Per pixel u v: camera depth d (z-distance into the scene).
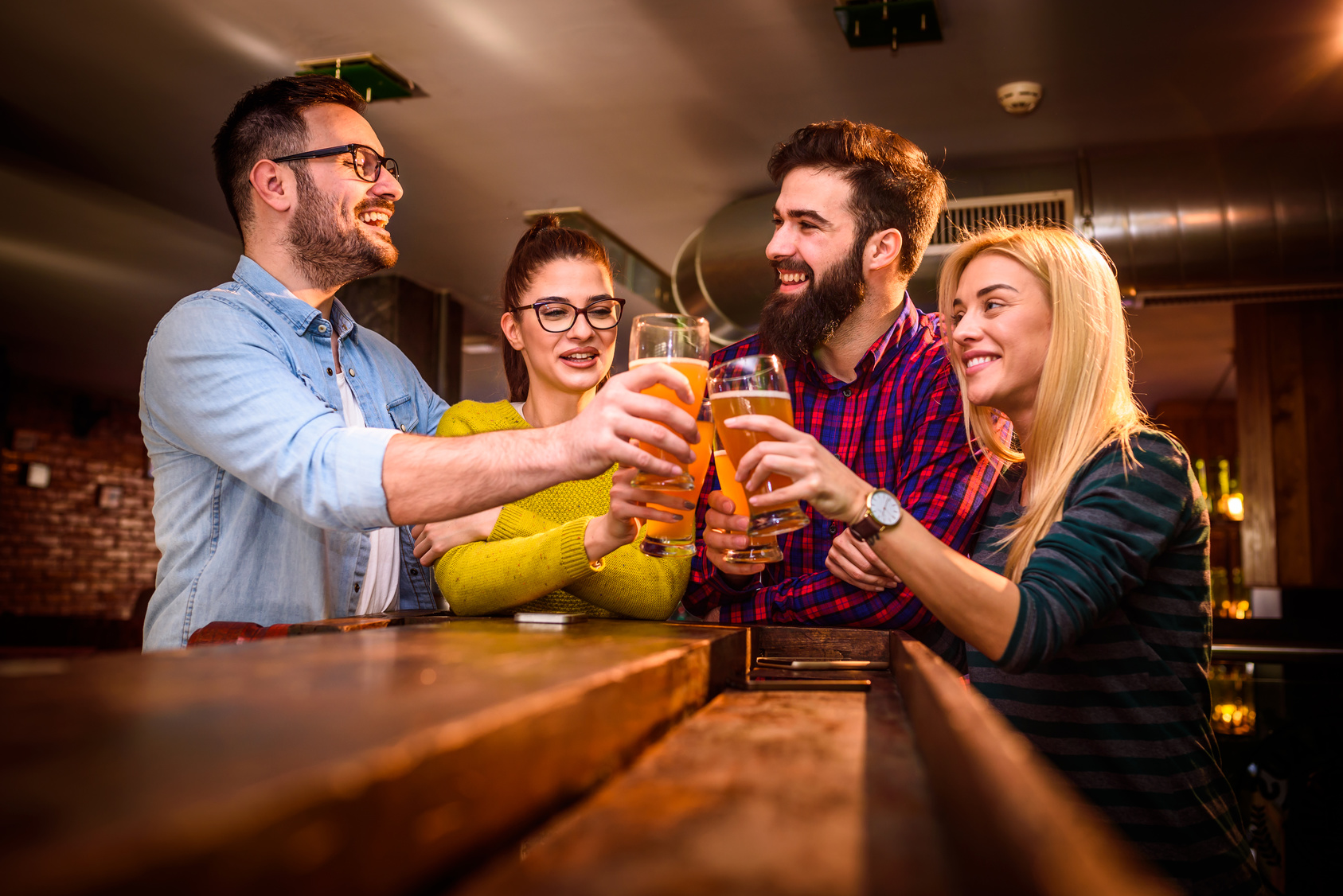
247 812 0.23
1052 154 4.02
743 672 1.02
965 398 1.50
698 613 1.57
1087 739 1.26
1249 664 2.96
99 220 4.72
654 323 1.08
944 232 3.74
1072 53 3.27
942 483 1.51
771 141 3.94
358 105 1.81
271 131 1.69
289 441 1.24
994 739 0.38
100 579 8.72
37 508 8.23
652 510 1.11
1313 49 3.23
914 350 1.63
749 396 1.05
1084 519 1.20
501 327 1.85
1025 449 1.46
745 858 0.37
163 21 3.14
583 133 3.88
